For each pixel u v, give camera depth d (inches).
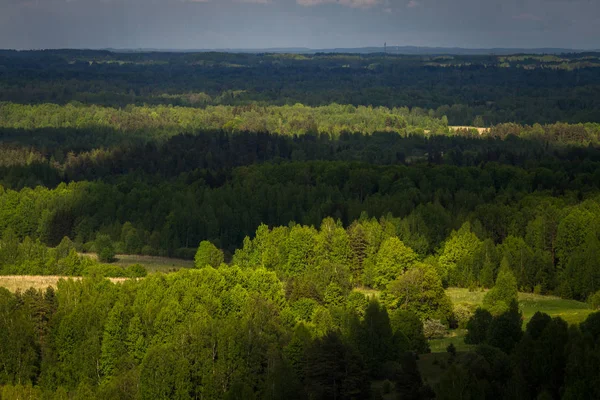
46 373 4869.6
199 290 5423.2
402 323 4938.5
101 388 4530.0
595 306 5767.7
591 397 3597.4
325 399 4106.8
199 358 4554.6
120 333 4923.7
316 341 4224.9
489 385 3826.3
